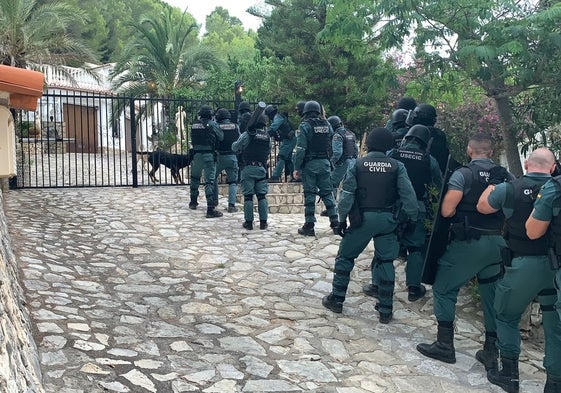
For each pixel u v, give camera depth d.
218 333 5.13
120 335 4.81
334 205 8.85
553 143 7.43
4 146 2.65
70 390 3.76
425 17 6.50
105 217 9.51
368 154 5.55
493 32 6.04
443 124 11.89
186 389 4.02
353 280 6.90
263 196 9.23
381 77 7.46
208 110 9.97
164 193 12.18
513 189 4.21
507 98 7.25
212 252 7.82
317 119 8.57
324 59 18.39
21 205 9.99
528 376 4.85
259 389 4.16
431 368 4.82
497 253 4.66
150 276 6.62
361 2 6.40
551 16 5.45
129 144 27.47
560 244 3.88
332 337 5.29
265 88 21.52
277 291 6.45
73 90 25.98
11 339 3.06
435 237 4.86
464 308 6.20
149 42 27.86
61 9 23.31
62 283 5.96
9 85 2.55
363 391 4.32
